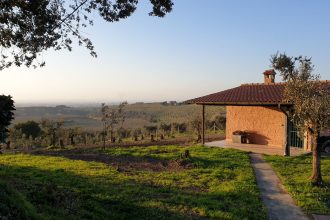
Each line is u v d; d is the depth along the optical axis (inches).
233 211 372.5
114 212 351.6
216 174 544.1
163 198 406.9
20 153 751.7
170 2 444.1
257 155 741.9
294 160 671.1
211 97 917.2
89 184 442.0
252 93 888.9
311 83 507.2
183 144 952.3
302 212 383.6
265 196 441.4
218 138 1113.4
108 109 969.5
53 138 976.9
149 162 649.6
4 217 247.9
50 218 294.8
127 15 444.8
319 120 490.3
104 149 816.9
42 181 449.1
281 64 1006.4
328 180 510.9
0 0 394.6
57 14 438.6
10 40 442.9
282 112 802.8
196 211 369.7
